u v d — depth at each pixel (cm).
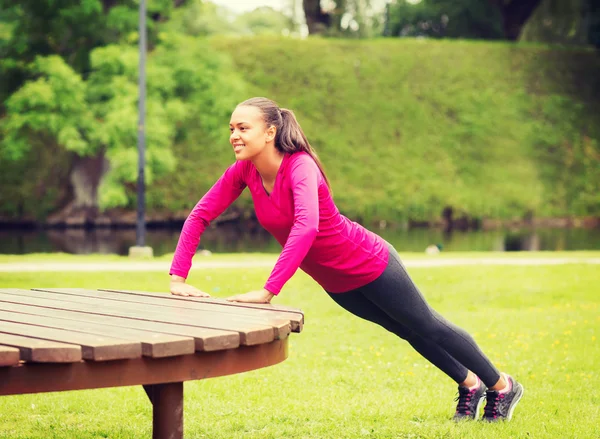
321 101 3628
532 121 3775
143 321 305
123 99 2091
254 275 1242
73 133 2075
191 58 2320
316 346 719
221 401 510
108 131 2098
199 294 382
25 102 2091
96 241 2483
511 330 811
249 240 2612
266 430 439
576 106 3862
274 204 363
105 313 325
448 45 3953
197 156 3366
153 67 2189
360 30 4569
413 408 486
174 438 292
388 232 3048
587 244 2541
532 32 4803
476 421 446
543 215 3509
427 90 3766
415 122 3656
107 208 3072
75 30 2308
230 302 354
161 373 271
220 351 285
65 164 3198
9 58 2280
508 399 445
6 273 1240
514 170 3606
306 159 354
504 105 3788
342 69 3741
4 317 315
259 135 349
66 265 1378
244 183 385
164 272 1285
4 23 2409
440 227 3372
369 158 3509
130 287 1134
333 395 528
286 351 323
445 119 3700
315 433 432
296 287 1127
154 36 2405
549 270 1334
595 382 568
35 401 514
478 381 451
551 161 3678
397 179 3459
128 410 490
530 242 2611
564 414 472
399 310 385
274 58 3709
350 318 893
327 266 368
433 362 436
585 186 3625
